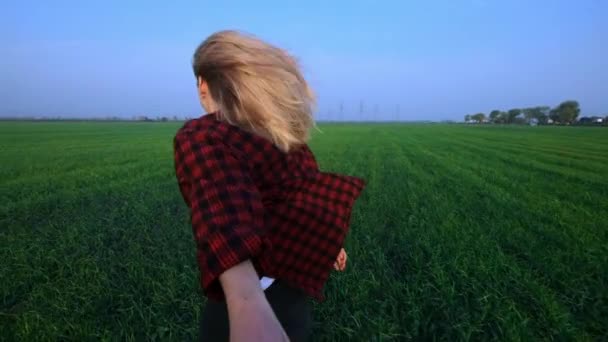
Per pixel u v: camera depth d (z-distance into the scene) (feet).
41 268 17.16
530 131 236.63
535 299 14.48
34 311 13.23
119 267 18.06
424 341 12.51
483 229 23.93
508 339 12.10
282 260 3.93
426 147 106.63
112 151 86.89
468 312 13.71
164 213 28.22
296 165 4.05
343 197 4.30
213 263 2.73
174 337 12.16
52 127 232.94
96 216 27.68
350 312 13.65
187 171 3.41
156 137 145.69
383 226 24.63
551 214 28.37
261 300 2.63
